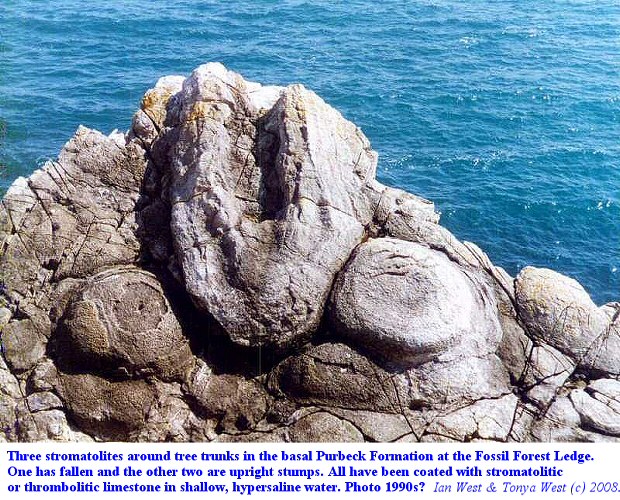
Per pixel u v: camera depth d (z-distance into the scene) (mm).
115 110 32938
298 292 9375
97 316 9367
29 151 28344
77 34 43875
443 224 25094
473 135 31469
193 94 10906
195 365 9578
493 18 48906
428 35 45281
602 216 25734
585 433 9164
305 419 9047
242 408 9375
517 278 10539
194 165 10273
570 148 30281
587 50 42281
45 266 10406
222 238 9727
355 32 45812
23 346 9656
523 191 27031
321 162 10188
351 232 9961
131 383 9344
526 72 38625
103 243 10500
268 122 10820
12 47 40906
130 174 11141
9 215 10703
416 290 9406
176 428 9242
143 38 43812
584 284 22406
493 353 9641
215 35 44781
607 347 9969
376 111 33625
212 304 9406
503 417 9195
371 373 9203
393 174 28016
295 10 50688
